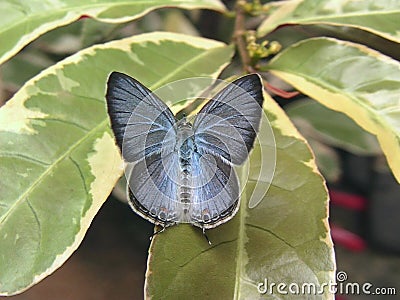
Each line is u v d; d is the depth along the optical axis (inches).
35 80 7.2
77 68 7.4
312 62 8.0
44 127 7.1
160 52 7.9
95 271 14.9
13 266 6.6
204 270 6.8
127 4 8.0
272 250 6.8
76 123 7.2
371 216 14.4
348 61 7.8
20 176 6.9
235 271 6.8
